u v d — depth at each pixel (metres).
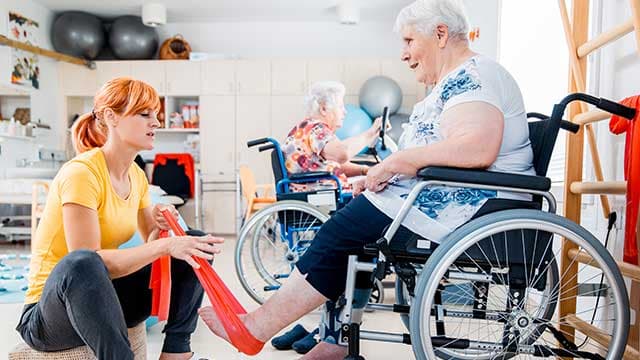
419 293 1.33
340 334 1.69
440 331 1.53
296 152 2.94
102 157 1.54
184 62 6.98
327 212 2.72
